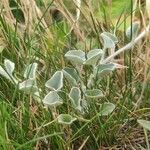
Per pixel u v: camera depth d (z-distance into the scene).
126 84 0.30
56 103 0.25
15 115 0.29
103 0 0.36
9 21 0.34
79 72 0.30
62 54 0.32
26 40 0.33
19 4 0.35
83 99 0.28
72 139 0.28
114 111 0.29
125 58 0.31
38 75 0.31
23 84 0.26
